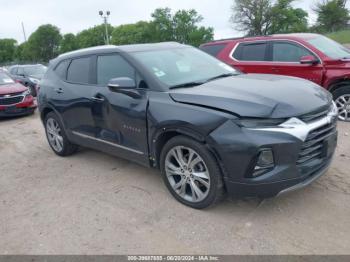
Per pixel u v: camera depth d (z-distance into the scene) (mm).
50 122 6000
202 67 4668
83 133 5199
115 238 3506
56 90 5555
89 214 3990
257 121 3266
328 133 3645
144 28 86000
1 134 8352
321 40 7516
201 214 3777
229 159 3352
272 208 3779
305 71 7172
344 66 6723
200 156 3592
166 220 3732
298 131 3246
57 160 5891
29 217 4055
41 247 3469
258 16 69125
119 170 5180
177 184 3986
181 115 3615
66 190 4672
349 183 4203
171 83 4105
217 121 3379
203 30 82000
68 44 96750
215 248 3240
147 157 4230
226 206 3881
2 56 107938
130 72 4352
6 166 5875
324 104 3596
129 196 4332
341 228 3371
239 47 8180
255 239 3311
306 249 3125
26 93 10344
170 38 83938
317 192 4035
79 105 5039
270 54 7699
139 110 4066
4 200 4555
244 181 3355
